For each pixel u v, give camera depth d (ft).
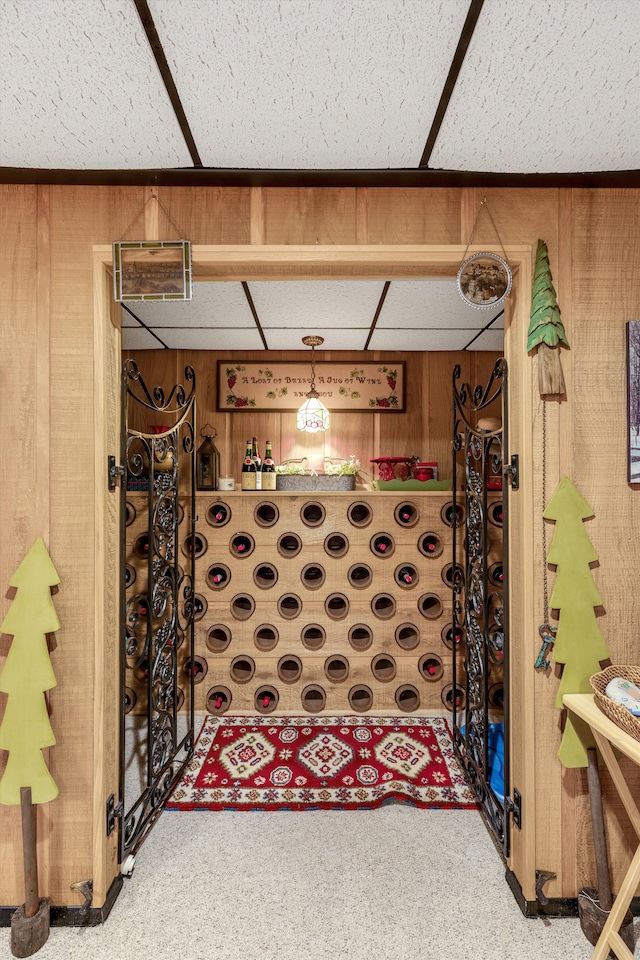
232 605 9.70
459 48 3.60
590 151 4.84
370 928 5.12
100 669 5.23
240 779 7.68
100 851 5.19
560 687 5.20
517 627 5.51
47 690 5.17
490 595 9.29
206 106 4.20
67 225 5.35
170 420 10.83
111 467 5.44
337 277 5.70
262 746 8.59
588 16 3.34
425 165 5.06
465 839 6.49
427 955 4.82
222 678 9.69
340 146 4.75
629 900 4.42
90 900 5.15
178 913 5.31
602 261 5.39
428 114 4.31
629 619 5.42
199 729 9.20
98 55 3.67
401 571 9.70
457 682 9.73
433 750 8.46
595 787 5.02
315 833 6.60
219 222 5.34
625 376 5.41
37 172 5.14
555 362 5.21
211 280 5.80
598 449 5.41
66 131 4.53
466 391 8.02
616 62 3.74
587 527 5.41
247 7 3.26
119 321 5.71
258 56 3.67
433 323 9.06
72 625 5.29
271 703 9.65
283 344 10.44
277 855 6.19
